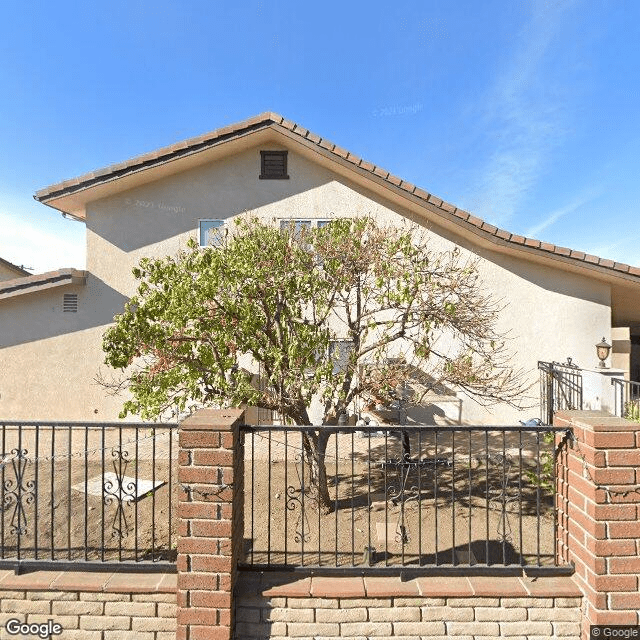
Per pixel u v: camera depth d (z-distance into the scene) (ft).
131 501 16.61
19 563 11.30
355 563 12.23
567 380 26.66
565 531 11.51
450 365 17.25
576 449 10.93
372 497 17.33
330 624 10.55
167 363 15.72
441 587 10.73
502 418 29.76
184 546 10.13
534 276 29.84
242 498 11.97
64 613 10.80
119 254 29.55
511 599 10.64
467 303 17.63
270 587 10.77
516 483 18.47
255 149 30.58
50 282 27.96
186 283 15.02
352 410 26.53
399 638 10.54
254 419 26.91
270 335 16.11
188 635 10.04
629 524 9.91
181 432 10.26
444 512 15.89
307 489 17.79
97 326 28.94
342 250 16.72
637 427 9.98
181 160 28.81
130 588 10.66
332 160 28.48
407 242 16.84
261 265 15.94
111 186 28.81
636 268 27.35
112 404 28.60
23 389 28.45
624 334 30.37
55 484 18.51
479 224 27.61
